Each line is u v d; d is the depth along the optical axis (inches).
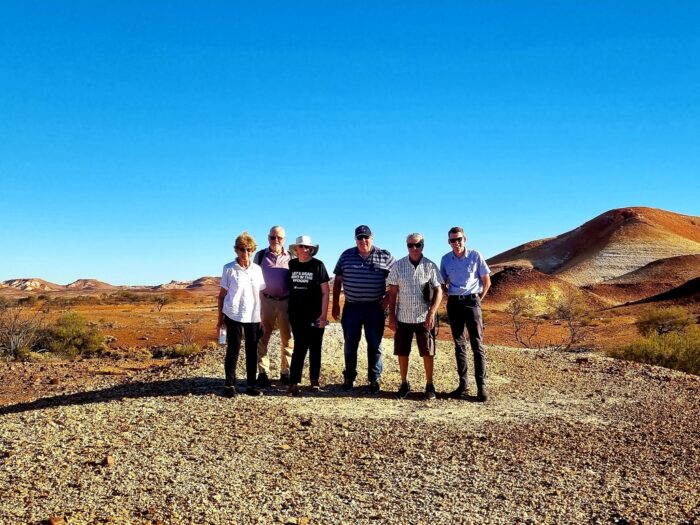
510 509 175.0
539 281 3804.1
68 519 159.9
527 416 292.4
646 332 1344.7
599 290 4463.6
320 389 329.1
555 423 279.1
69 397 316.5
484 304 3481.8
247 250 301.0
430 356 321.1
